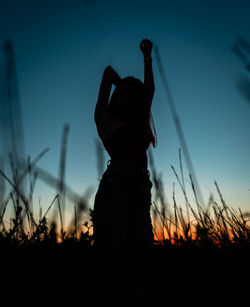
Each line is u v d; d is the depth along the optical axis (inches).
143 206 71.9
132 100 77.5
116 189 67.9
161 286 47.9
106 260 54.9
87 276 49.1
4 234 49.8
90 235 65.9
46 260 48.6
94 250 60.2
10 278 43.9
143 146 78.0
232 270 51.3
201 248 53.9
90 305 44.1
